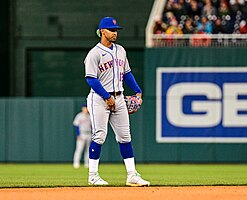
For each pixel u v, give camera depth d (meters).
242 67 64.06
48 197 28.08
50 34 69.56
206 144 64.56
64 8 69.75
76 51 69.56
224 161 64.44
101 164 65.00
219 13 70.06
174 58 64.31
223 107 64.25
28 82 69.44
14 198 27.88
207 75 64.12
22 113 65.75
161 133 64.62
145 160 64.62
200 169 57.12
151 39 67.69
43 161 65.88
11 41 69.31
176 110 64.38
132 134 64.69
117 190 30.80
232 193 29.98
